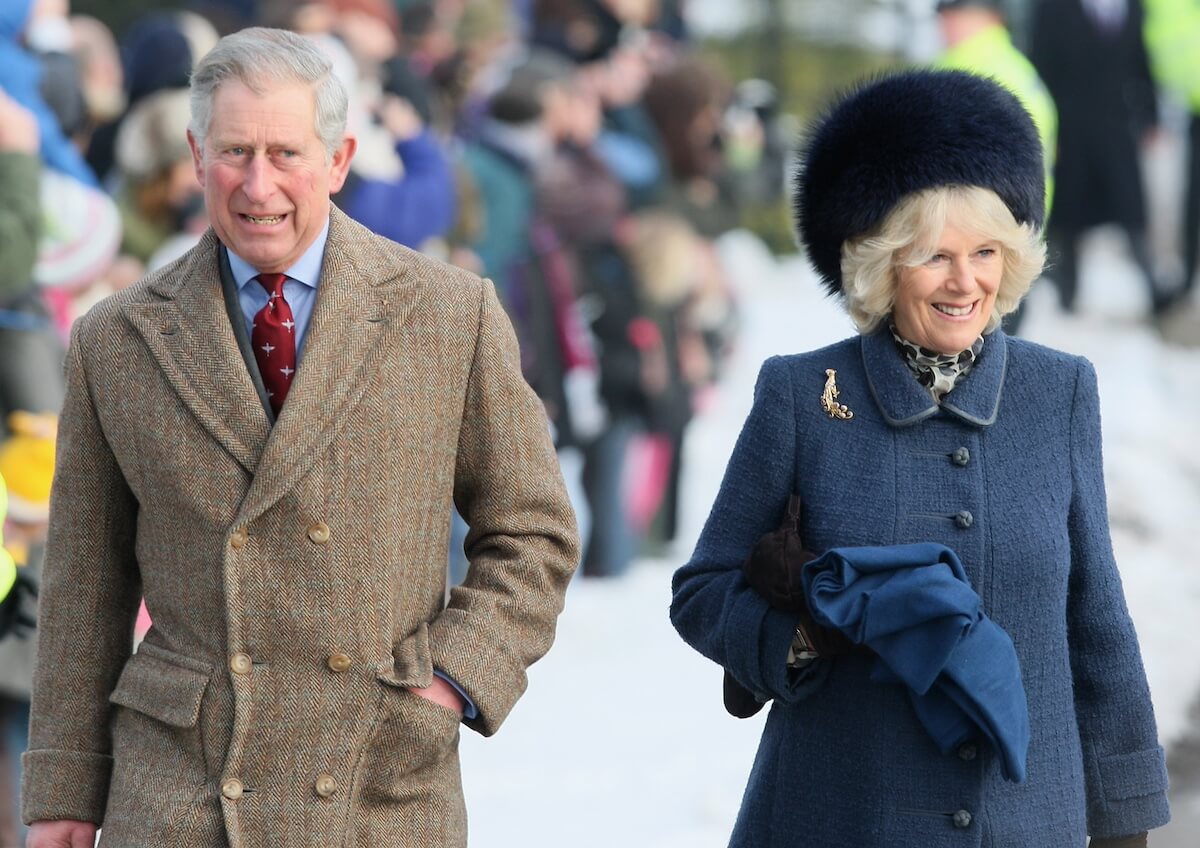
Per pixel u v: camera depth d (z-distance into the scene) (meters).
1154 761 12.80
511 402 12.87
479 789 22.17
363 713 12.27
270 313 12.55
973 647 11.89
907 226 12.16
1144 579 29.73
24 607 17.20
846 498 12.52
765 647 12.35
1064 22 47.75
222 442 12.27
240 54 12.10
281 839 12.15
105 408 12.55
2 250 21.28
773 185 34.25
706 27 54.34
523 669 12.77
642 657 27.42
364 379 12.39
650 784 22.27
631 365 30.59
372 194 25.31
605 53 31.19
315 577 12.22
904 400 12.52
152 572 12.53
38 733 12.87
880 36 54.44
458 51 34.53
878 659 12.09
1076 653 12.81
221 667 12.28
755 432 12.82
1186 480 35.53
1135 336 47.88
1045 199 12.51
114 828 12.38
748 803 12.90
